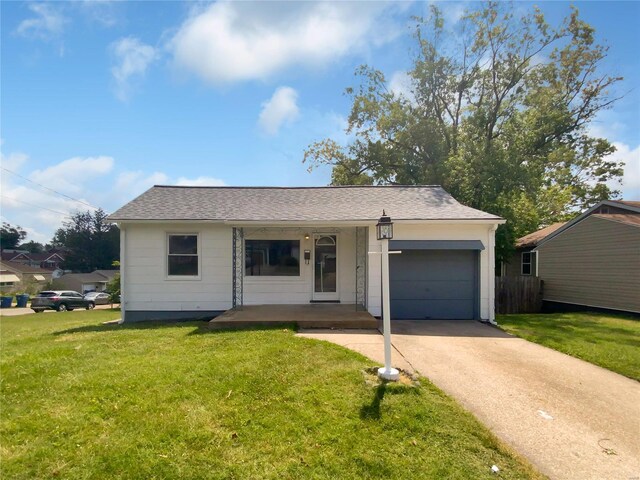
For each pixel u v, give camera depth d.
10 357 5.56
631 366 5.46
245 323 7.93
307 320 8.01
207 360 5.20
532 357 5.94
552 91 20.44
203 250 10.16
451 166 18.56
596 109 21.75
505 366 5.43
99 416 3.57
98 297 32.62
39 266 70.06
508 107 20.62
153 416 3.56
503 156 17.59
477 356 5.93
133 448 3.06
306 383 4.41
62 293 27.56
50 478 2.71
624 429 3.62
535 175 18.36
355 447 3.18
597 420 3.79
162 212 10.07
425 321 9.23
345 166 24.02
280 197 11.52
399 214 9.62
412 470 2.91
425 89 21.58
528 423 3.70
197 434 3.28
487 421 3.73
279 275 10.46
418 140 21.28
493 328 8.41
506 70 20.34
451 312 9.55
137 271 10.08
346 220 9.20
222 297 10.20
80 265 64.75
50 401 3.89
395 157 22.61
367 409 3.77
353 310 9.35
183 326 8.38
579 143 22.42
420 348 6.35
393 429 3.45
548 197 21.23
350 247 10.53
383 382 4.43
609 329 8.62
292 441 3.25
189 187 12.12
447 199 11.13
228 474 2.81
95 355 5.63
